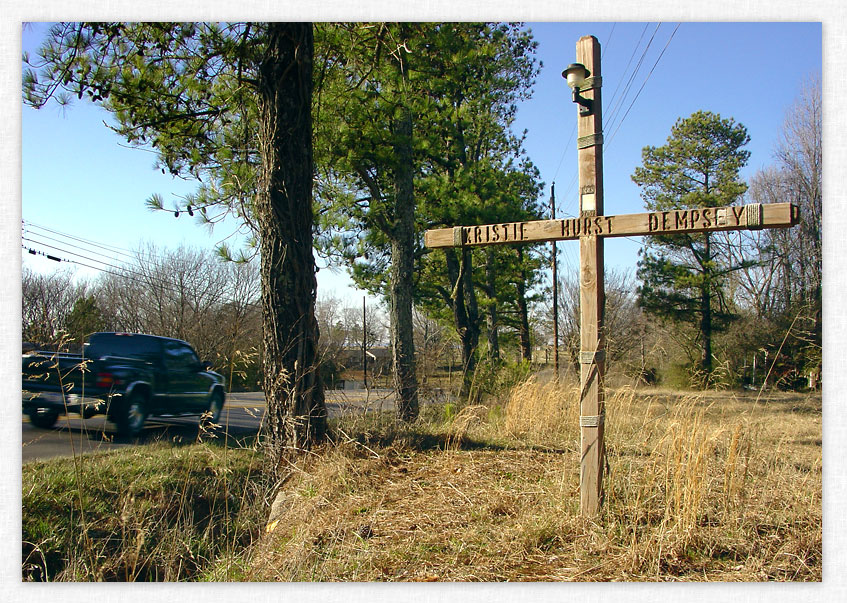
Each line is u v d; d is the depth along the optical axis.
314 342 7.15
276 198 7.13
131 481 6.32
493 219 14.20
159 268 36.88
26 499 5.41
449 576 3.64
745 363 16.03
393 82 10.34
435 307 23.33
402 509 4.87
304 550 4.09
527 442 7.62
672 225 4.29
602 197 4.59
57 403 8.45
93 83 8.30
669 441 4.68
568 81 4.62
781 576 3.55
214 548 5.23
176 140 9.94
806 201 25.20
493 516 4.62
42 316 16.33
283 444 6.83
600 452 4.42
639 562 3.70
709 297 26.34
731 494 4.54
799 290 24.61
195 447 7.82
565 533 4.23
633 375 7.57
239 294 37.25
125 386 9.00
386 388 10.95
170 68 8.95
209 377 11.61
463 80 12.09
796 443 7.26
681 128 29.70
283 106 7.19
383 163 11.44
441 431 8.10
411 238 11.96
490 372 12.33
